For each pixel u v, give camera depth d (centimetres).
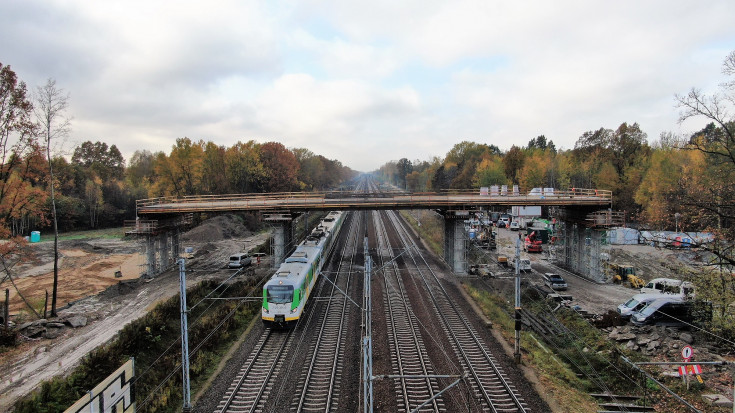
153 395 2094
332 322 3189
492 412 1994
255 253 5738
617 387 2312
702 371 2400
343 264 5153
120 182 10994
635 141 8275
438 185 11694
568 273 5078
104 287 4466
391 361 2523
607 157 8506
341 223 8281
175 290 3994
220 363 2553
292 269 3303
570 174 8819
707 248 2578
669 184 5744
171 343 2789
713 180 2759
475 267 4959
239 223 8619
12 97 3092
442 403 2058
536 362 2533
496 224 8906
